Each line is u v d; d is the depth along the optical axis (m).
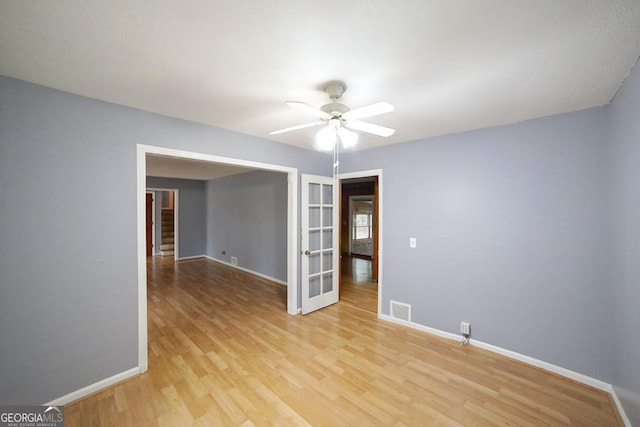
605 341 2.08
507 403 1.95
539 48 1.37
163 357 2.53
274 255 5.32
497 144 2.61
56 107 1.88
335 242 4.05
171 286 4.88
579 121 2.19
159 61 1.54
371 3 1.07
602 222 2.10
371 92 1.91
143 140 2.27
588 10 1.09
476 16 1.14
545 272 2.36
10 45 1.37
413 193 3.20
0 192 1.69
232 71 1.64
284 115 2.40
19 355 1.76
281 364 2.42
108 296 2.11
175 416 1.81
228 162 2.83
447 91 1.88
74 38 1.32
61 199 1.91
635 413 1.60
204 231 7.74
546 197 2.35
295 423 1.75
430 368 2.37
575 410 1.88
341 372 2.31
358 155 3.77
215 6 1.10
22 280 1.77
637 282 1.57
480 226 2.72
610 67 1.55
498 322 2.61
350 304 4.04
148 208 8.09
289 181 3.56
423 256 3.12
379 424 1.75
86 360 2.01
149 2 1.07
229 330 3.11
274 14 1.14
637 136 1.53
